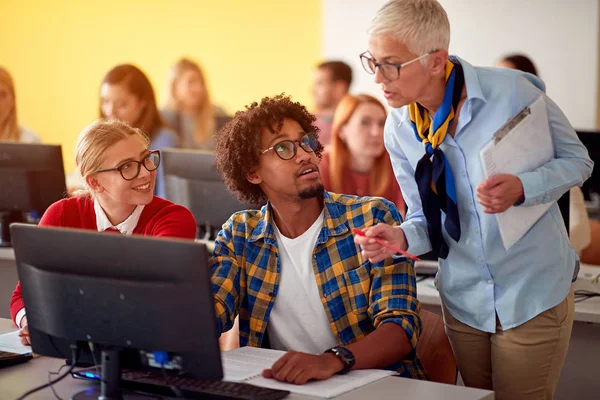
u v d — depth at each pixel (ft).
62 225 8.07
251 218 7.32
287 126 6.95
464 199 6.75
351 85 21.47
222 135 7.40
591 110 20.51
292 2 23.31
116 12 25.25
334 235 7.01
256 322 7.11
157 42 24.97
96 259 5.32
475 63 21.50
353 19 22.63
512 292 6.75
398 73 6.16
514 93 6.46
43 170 11.48
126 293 5.27
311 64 23.36
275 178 6.90
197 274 5.03
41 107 26.48
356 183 13.73
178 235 7.72
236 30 24.08
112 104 15.37
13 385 5.98
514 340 6.79
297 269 7.09
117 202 7.82
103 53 25.62
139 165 7.63
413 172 7.16
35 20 26.12
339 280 6.97
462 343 7.19
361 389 5.72
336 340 7.04
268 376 5.93
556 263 6.70
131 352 5.52
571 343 8.91
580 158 6.52
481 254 6.79
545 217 6.70
